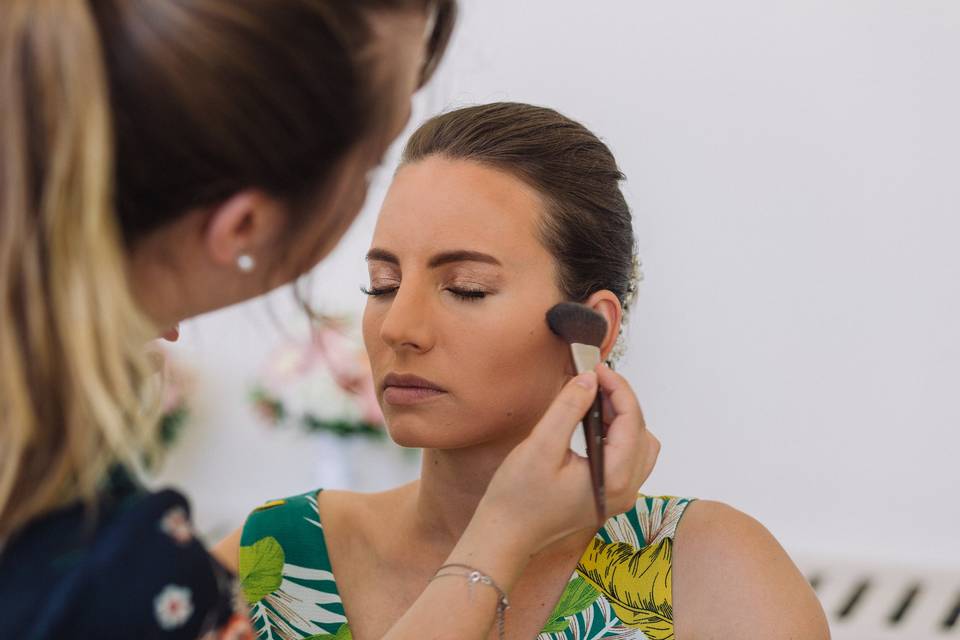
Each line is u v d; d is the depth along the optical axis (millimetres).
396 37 667
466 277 1028
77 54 573
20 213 578
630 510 1121
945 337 2902
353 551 1163
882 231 2928
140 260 658
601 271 1099
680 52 3031
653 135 3066
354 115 656
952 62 2838
